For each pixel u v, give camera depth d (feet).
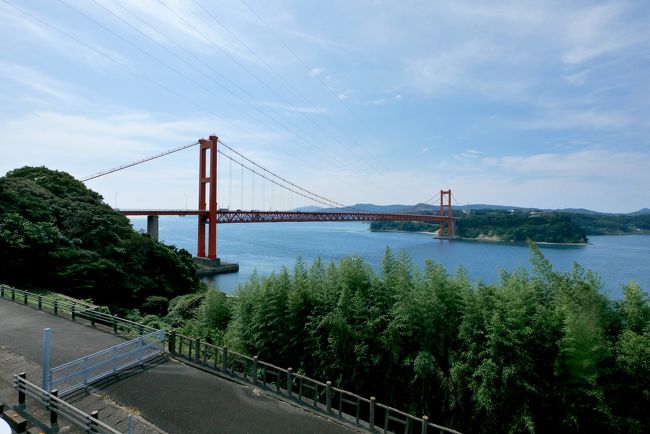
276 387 41.65
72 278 87.40
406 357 41.06
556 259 251.60
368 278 50.90
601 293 37.37
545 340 36.35
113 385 39.58
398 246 361.51
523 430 34.14
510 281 41.45
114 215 126.62
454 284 45.47
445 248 338.34
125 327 58.85
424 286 44.45
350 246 360.48
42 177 125.08
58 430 31.40
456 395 37.88
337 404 44.09
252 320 51.70
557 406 35.22
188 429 32.99
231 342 53.83
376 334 43.73
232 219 237.25
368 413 42.80
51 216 99.66
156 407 36.11
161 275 119.55
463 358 39.32
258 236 543.39
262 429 33.73
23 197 97.04
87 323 55.93
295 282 51.80
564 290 38.27
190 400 37.76
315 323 46.60
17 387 34.65
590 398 33.30
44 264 86.02
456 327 41.55
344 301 46.01
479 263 224.33
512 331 36.09
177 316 86.99
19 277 83.15
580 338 33.81
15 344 47.11
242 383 41.96
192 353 52.54
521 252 302.25
